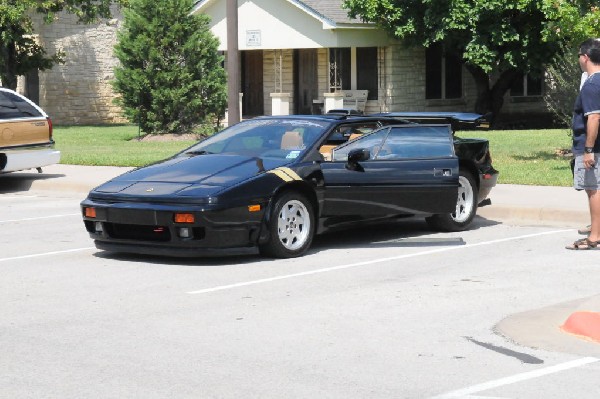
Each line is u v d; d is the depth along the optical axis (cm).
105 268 1257
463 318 973
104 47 4391
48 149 2128
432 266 1252
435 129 1454
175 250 1259
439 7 3450
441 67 3994
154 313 1009
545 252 1337
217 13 3928
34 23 4203
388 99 3819
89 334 926
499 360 827
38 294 1106
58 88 4306
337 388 755
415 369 803
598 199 1327
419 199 1426
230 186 1261
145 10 3272
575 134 1316
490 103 3816
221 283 1156
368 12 3522
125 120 4419
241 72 4144
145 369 810
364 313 998
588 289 1099
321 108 3938
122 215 1280
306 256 1330
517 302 1041
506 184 1927
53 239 1494
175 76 3225
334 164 1361
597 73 1281
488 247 1383
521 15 3456
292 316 989
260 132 1437
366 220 1398
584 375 783
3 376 794
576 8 2214
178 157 1432
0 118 2047
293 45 3769
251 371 802
